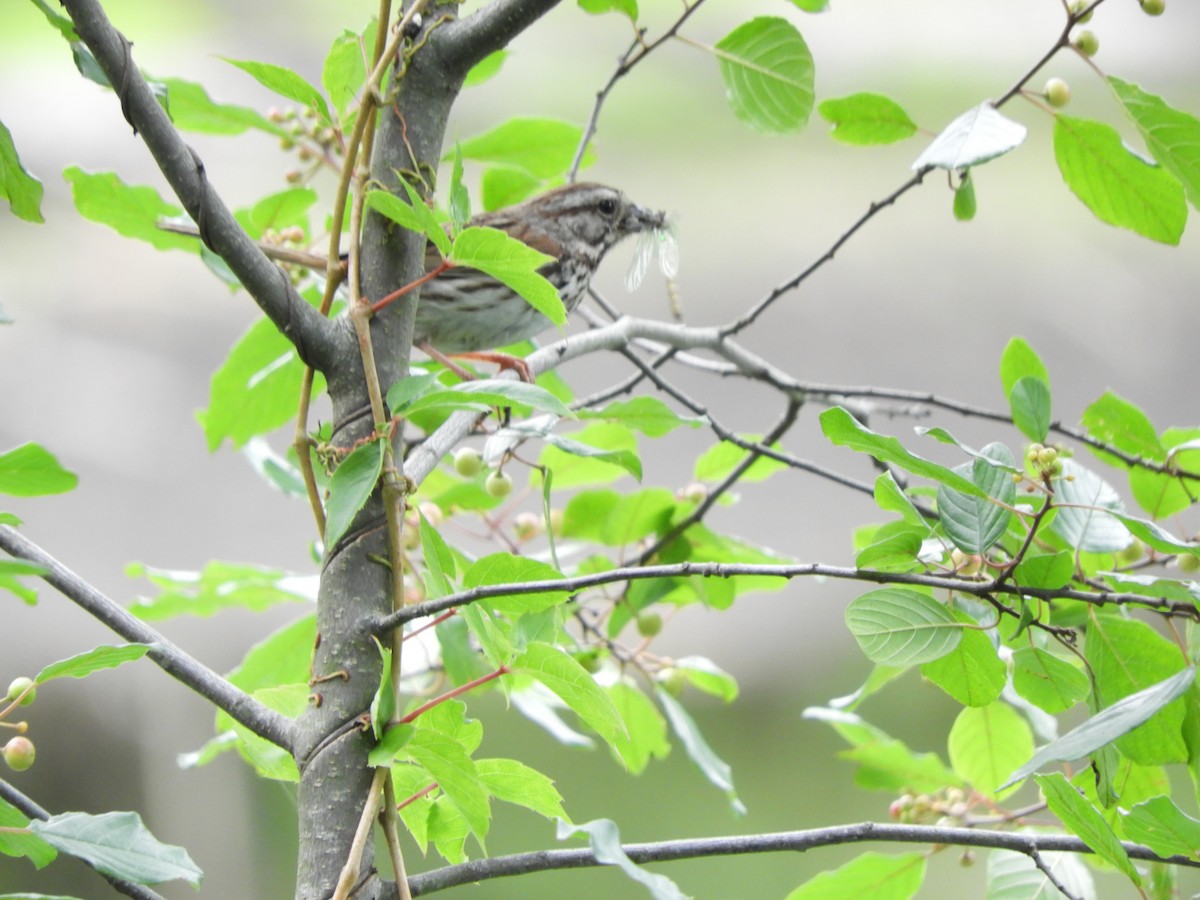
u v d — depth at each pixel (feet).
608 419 21.81
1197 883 43.09
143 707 50.42
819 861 54.44
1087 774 19.83
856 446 16.52
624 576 15.06
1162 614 16.49
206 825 50.57
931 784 25.84
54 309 57.41
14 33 70.23
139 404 53.16
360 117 17.38
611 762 57.57
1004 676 17.07
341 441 17.37
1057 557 16.88
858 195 70.69
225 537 47.93
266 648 25.54
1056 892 22.35
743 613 56.90
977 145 19.36
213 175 57.88
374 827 16.28
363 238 18.11
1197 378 60.08
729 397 55.47
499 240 15.44
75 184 23.35
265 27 72.18
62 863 51.24
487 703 58.03
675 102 75.97
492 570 17.01
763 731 56.70
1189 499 23.00
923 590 17.83
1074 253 66.18
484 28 18.07
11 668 48.16
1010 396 20.03
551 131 27.94
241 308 60.18
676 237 35.09
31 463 17.44
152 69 66.13
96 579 46.03
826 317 60.90
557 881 53.47
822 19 84.43
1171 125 21.21
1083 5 21.42
